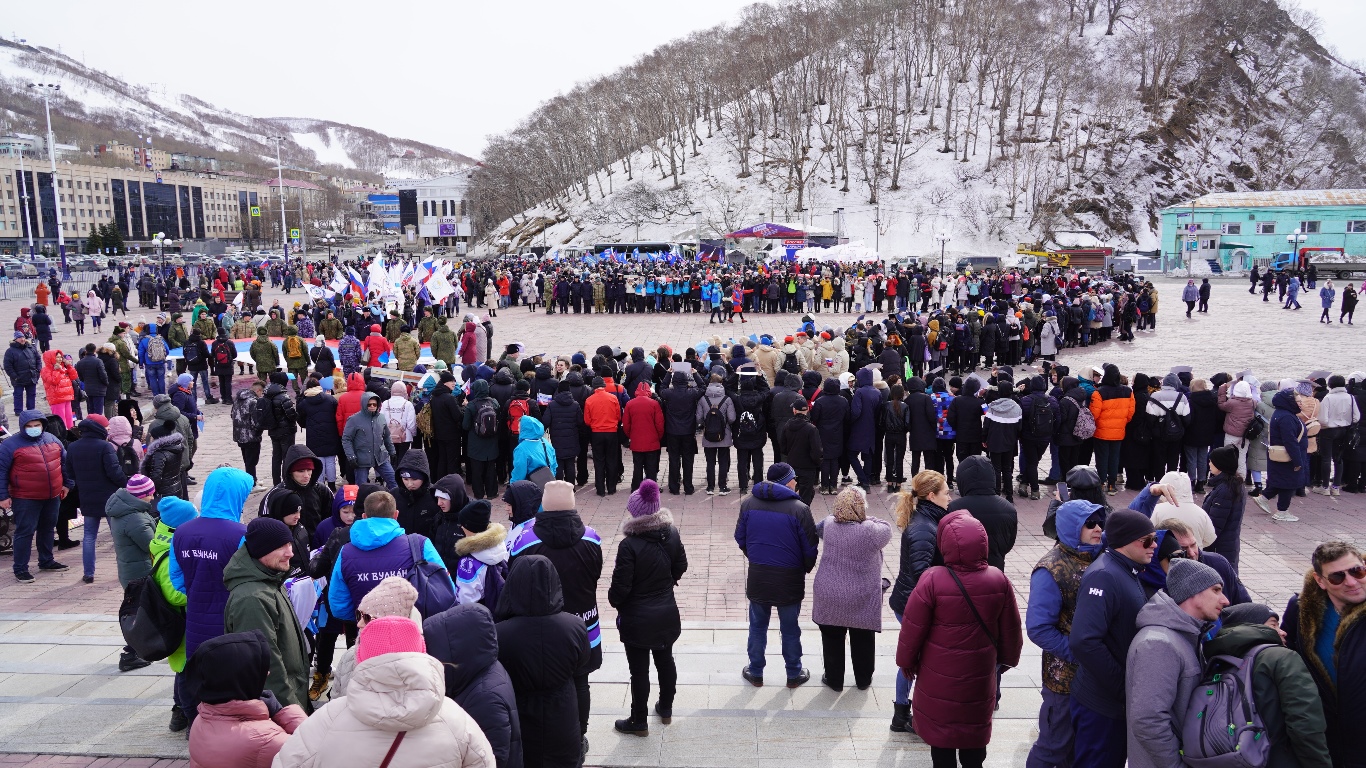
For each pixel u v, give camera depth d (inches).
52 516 353.1
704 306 1443.2
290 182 7003.0
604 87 5187.0
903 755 202.7
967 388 448.1
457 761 118.6
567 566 202.8
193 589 199.2
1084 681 167.3
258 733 134.9
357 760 114.3
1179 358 909.8
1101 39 4662.9
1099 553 177.9
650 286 1425.9
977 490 226.7
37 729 217.8
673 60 5083.7
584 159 4697.3
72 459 334.3
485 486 452.4
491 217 5027.1
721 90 4847.4
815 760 200.5
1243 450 445.7
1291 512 415.5
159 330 809.5
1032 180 3622.0
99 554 377.1
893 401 462.6
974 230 3469.5
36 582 341.7
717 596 322.0
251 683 136.8
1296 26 4763.8
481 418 434.3
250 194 6427.2
